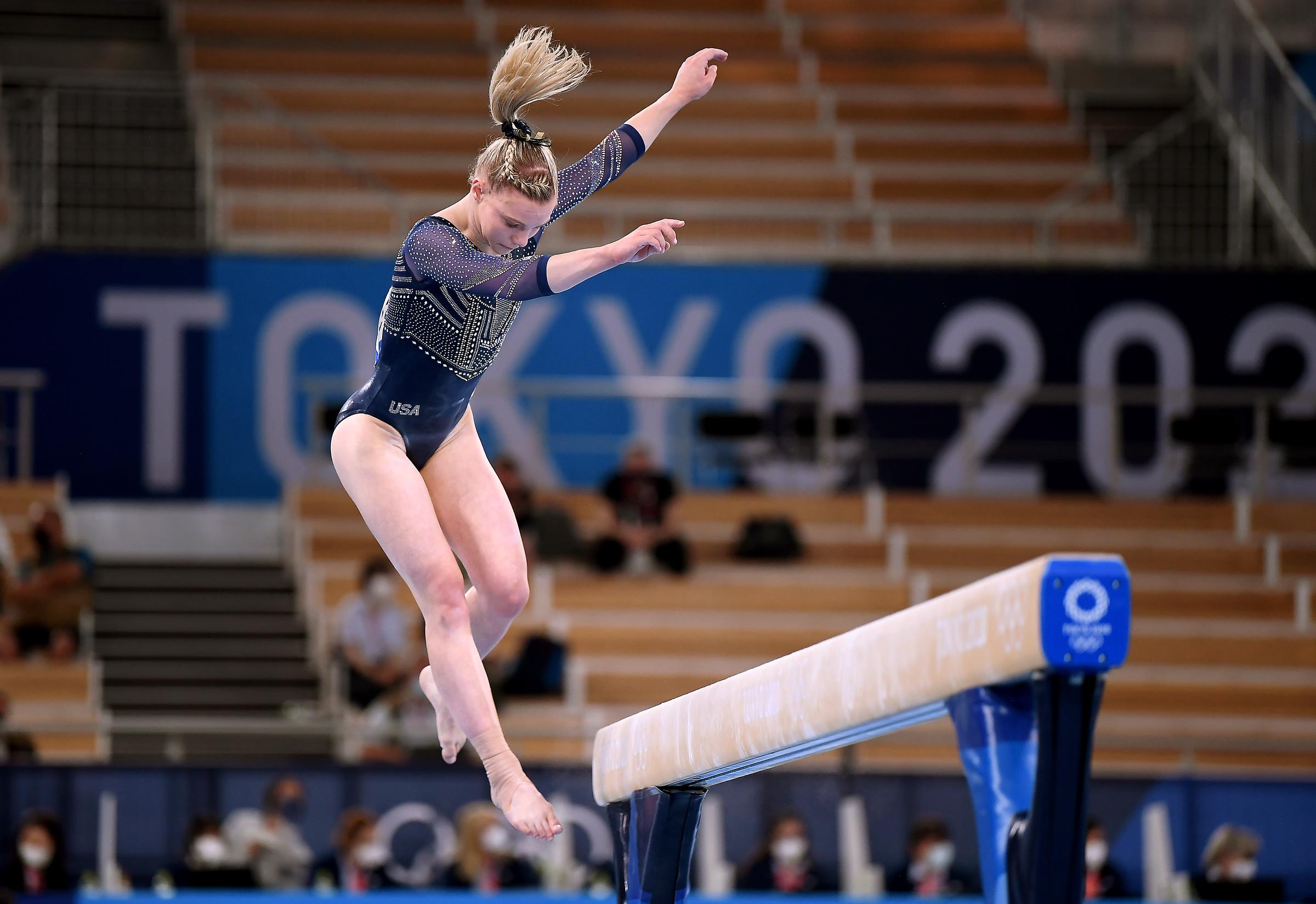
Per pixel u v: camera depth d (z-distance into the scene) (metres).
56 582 40.50
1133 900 29.80
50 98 49.50
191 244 49.12
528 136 10.54
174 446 47.03
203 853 28.95
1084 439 48.34
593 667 41.19
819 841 30.20
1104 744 31.77
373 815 29.97
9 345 46.47
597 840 30.41
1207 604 44.66
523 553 11.57
